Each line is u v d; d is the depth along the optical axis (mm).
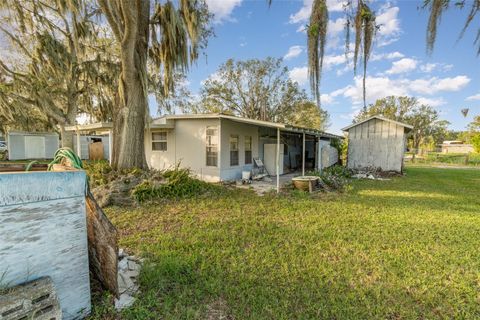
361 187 8094
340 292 2297
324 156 13617
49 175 1644
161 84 11352
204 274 2539
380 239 3547
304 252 3117
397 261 2885
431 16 3178
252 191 7191
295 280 2480
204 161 9062
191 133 9273
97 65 11172
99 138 18078
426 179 10164
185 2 7004
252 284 2395
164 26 7047
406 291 2326
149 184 5922
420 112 37375
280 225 4145
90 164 7930
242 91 23562
